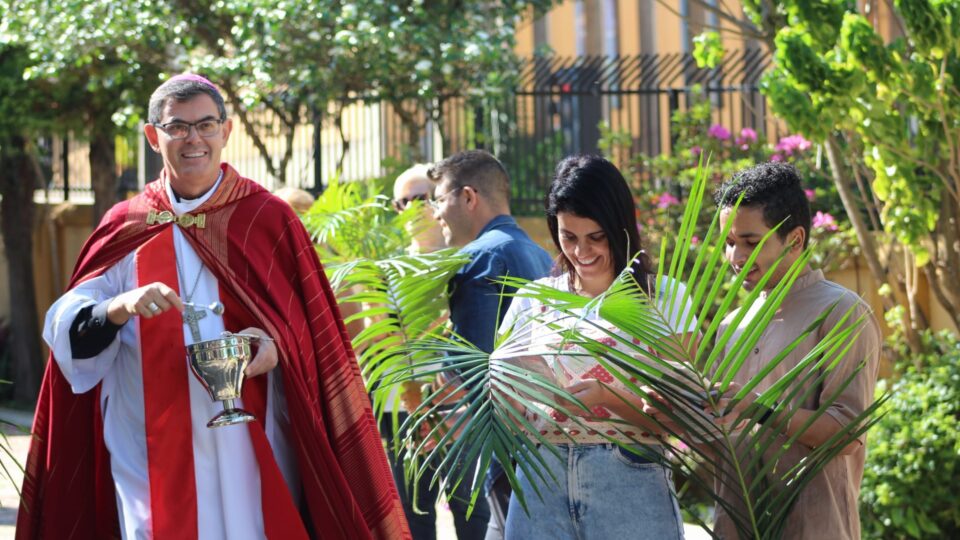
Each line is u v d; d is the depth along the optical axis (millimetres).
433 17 11531
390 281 5055
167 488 4086
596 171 3961
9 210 15445
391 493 4293
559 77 12477
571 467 3938
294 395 4133
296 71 11336
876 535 6898
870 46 6363
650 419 3748
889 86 6477
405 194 6605
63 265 16422
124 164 16844
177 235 4219
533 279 5047
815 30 6754
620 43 15695
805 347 3826
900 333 8195
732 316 4164
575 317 3697
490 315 4973
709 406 3732
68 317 4031
